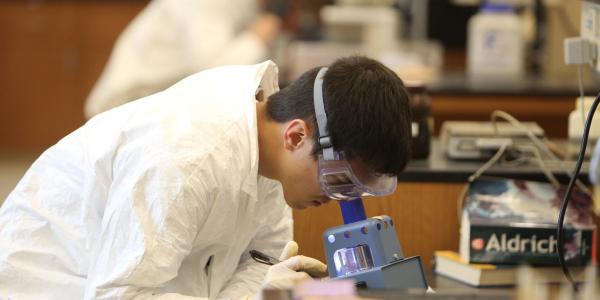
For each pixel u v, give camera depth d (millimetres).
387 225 2408
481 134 3572
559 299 1771
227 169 2449
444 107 5391
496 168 3375
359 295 1843
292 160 2516
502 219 3074
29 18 9555
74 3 9492
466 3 6586
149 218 2352
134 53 6609
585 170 3215
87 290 2406
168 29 6586
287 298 1842
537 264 3055
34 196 2719
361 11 7094
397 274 2266
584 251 3061
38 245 2676
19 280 2646
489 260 3061
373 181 2465
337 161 2418
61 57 9602
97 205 2553
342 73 2453
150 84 6590
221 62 6477
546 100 5316
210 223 2535
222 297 2816
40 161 2770
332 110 2400
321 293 1809
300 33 7855
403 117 2438
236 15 6723
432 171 3354
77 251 2637
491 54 6312
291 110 2518
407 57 6434
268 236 3064
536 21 6758
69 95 9680
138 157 2418
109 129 2596
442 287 3027
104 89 6641
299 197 2568
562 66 6238
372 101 2395
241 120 2533
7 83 9711
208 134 2459
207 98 2594
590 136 3385
